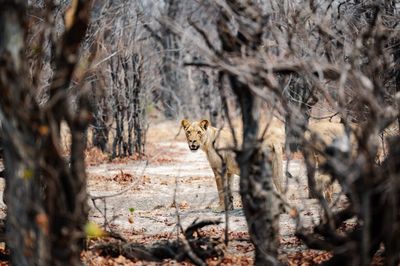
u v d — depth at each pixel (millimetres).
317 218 19766
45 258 8812
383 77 12109
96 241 14984
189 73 75500
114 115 51875
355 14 16516
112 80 48500
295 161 39938
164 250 14367
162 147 63469
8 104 8508
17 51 8742
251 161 10898
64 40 8789
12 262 9938
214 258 14156
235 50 10445
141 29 33375
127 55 40188
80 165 8875
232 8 10375
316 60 9625
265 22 10391
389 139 9875
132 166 45719
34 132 8594
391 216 9453
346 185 9336
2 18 8711
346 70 9320
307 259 14234
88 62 9953
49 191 8578
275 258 11023
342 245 10711
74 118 8859
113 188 32750
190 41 9992
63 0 18766
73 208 8828
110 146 56781
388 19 15773
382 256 13727
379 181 9508
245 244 16859
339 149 9578
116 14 25203
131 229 19938
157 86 62938
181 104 77188
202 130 24469
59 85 8750
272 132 23234
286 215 21359
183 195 29766
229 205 23906
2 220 14258
